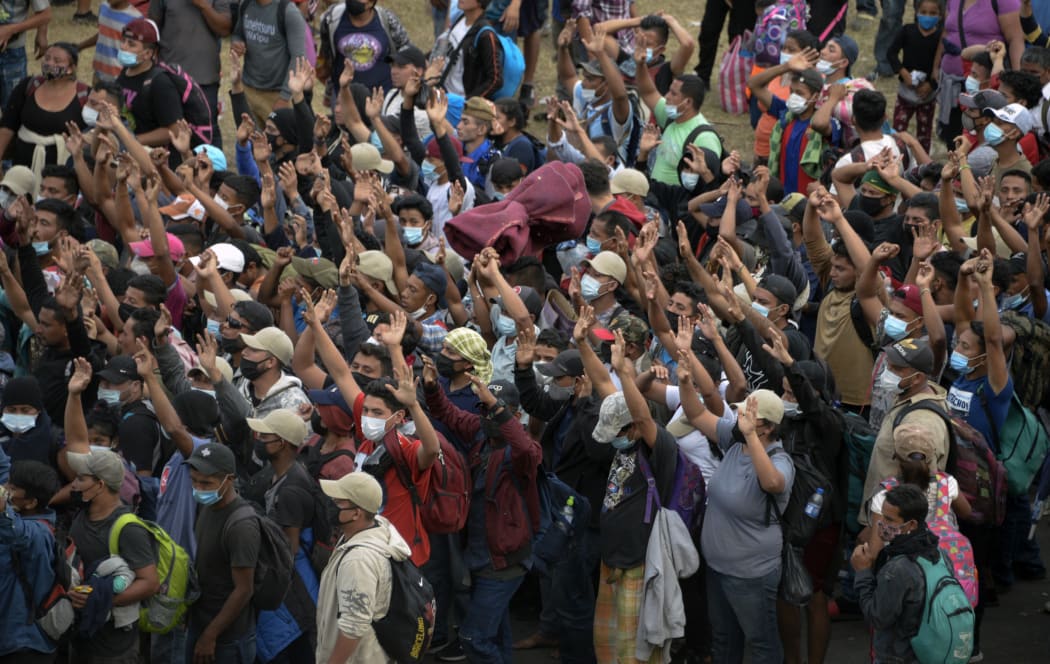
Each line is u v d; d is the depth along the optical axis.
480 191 33.75
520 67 43.09
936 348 24.34
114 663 19.95
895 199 32.69
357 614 18.52
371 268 26.72
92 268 27.28
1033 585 26.86
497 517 21.73
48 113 36.66
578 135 35.72
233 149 45.94
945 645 19.27
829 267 29.41
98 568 19.69
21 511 20.11
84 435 21.75
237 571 19.59
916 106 45.59
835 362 27.31
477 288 26.95
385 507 21.12
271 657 20.75
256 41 41.38
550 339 24.59
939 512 21.09
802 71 37.53
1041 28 45.84
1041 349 25.59
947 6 43.34
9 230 30.91
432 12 52.94
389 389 20.75
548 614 24.11
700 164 34.06
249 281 29.02
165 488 21.48
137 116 37.31
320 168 32.28
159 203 33.12
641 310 27.36
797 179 37.97
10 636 18.89
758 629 21.52
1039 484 26.89
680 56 43.50
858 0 58.81
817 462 22.28
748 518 21.17
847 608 25.84
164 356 23.67
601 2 48.06
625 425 21.45
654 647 21.84
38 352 26.95
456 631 24.55
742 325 23.50
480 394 21.31
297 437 20.89
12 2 42.56
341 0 43.03
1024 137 34.88
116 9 41.03
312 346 24.47
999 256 29.33
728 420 22.22
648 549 21.52
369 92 41.28
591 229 29.83
